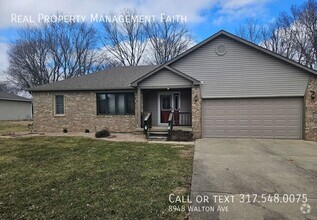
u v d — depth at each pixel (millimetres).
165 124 13828
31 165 6473
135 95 13305
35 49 32969
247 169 5961
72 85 14523
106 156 7453
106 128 13875
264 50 11141
